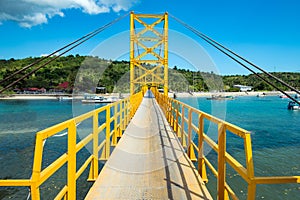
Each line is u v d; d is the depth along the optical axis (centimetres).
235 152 1300
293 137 1731
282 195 854
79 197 592
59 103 4728
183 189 334
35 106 4116
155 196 315
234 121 2486
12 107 3950
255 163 1192
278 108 3841
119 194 320
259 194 862
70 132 272
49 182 841
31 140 1636
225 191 289
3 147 1444
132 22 1373
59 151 1203
